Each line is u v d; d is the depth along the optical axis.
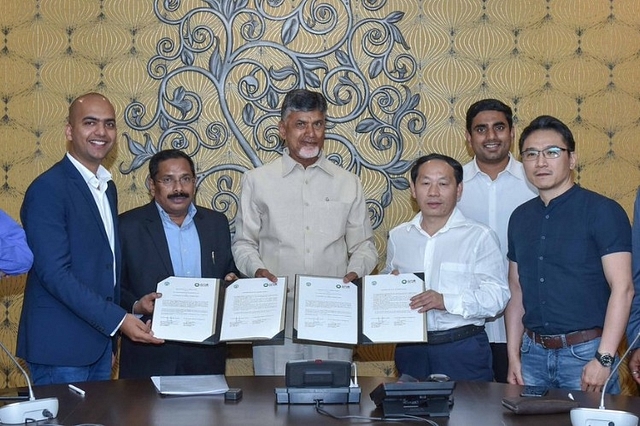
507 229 3.78
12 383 4.40
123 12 4.37
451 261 3.47
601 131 4.39
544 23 4.39
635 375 3.12
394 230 3.66
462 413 2.41
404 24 4.39
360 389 2.58
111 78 4.37
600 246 3.18
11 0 4.38
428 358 3.42
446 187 3.46
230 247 3.91
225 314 3.29
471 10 4.39
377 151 4.39
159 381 2.76
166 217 3.81
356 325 3.25
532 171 3.28
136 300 3.66
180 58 4.37
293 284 3.76
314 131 3.76
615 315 3.10
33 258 3.07
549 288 3.27
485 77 4.39
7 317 4.40
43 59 4.38
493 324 3.95
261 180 3.87
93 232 3.41
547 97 4.39
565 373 3.24
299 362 2.56
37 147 4.38
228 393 2.58
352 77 4.39
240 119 4.38
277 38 4.38
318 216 3.81
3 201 4.38
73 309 3.25
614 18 4.38
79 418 2.34
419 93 4.39
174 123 4.37
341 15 4.38
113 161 4.36
